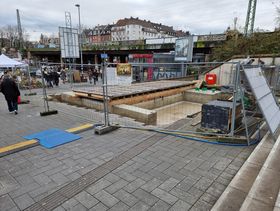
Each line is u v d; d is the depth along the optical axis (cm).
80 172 365
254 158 377
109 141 507
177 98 1260
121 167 379
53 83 1892
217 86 1360
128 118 726
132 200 288
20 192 310
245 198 267
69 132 573
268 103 508
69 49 2355
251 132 515
